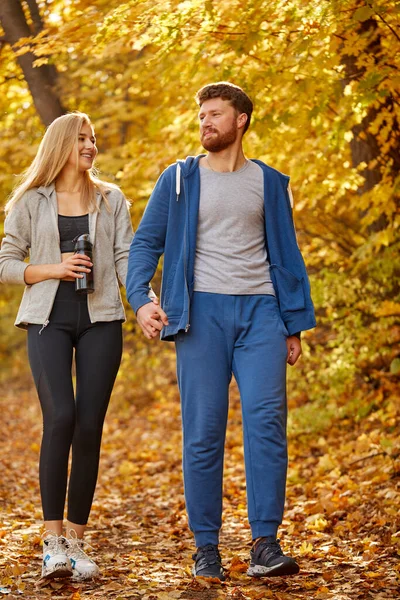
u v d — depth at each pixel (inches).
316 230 431.5
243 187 189.9
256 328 185.9
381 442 321.7
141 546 240.1
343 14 249.4
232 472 378.6
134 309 184.7
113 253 202.8
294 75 281.4
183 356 186.2
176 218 190.7
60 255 195.8
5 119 481.4
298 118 291.1
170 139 375.9
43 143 198.8
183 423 186.9
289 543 229.8
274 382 182.7
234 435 482.0
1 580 181.0
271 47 289.1
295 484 323.6
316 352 402.9
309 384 406.6
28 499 352.8
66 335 192.9
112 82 466.6
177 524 276.8
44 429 187.2
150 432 581.6
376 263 360.5
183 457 186.5
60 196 199.6
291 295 190.9
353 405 378.9
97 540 249.0
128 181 406.3
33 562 204.1
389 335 371.9
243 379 184.2
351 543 221.3
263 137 292.4
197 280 186.4
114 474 442.3
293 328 190.2
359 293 376.5
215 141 188.2
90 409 190.4
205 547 182.5
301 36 256.4
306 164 335.3
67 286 193.2
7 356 1233.4
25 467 483.5
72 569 183.5
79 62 450.9
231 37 278.5
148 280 189.6
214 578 175.5
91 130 202.2
